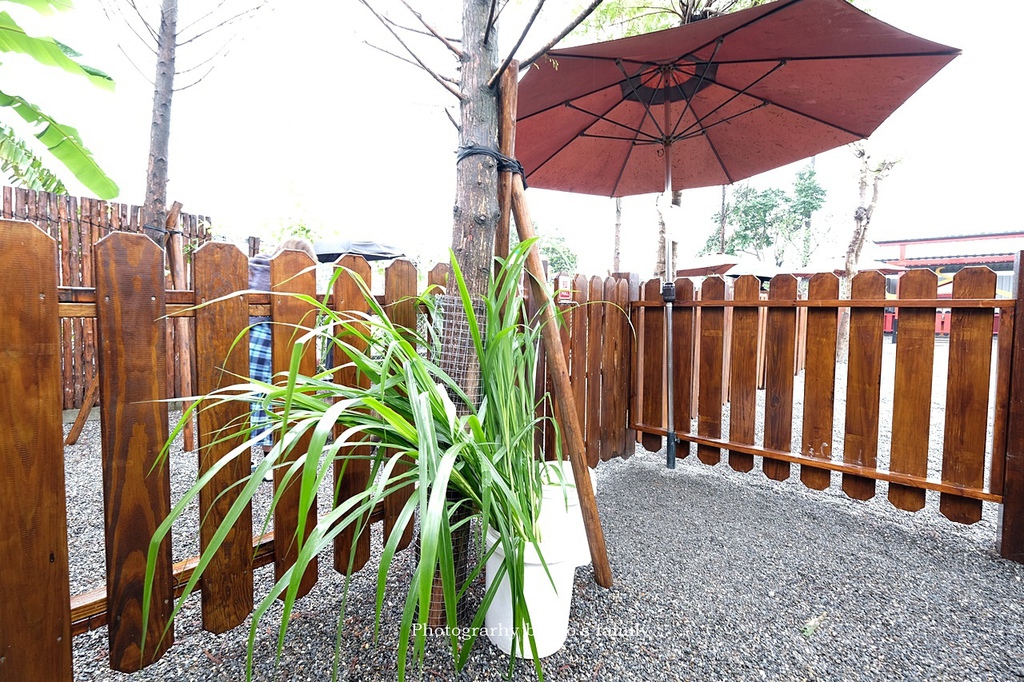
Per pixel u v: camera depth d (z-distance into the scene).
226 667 1.19
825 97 2.66
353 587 1.57
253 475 0.77
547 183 3.83
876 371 2.17
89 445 3.19
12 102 3.02
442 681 1.15
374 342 1.08
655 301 2.95
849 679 1.20
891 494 2.15
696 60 2.51
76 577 1.67
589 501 1.55
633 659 1.26
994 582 1.65
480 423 1.06
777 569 1.72
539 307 1.54
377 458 1.06
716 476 2.77
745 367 2.61
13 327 0.90
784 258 22.12
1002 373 1.84
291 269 1.31
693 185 3.89
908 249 19.75
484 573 1.48
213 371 1.18
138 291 1.05
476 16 1.43
